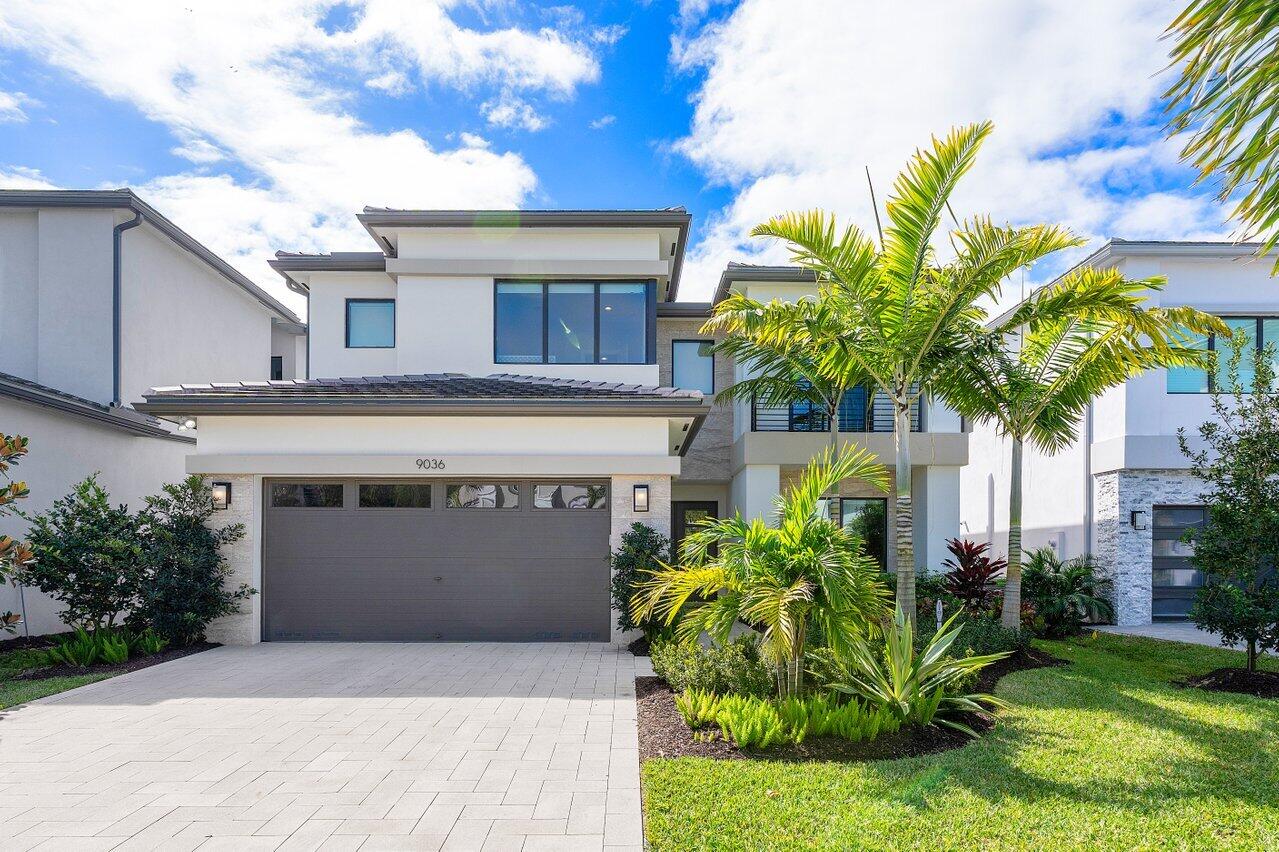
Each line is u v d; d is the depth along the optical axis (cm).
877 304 967
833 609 649
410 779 578
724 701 695
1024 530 1872
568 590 1170
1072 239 908
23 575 1014
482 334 1553
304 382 1353
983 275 914
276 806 527
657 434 1178
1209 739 668
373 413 1142
